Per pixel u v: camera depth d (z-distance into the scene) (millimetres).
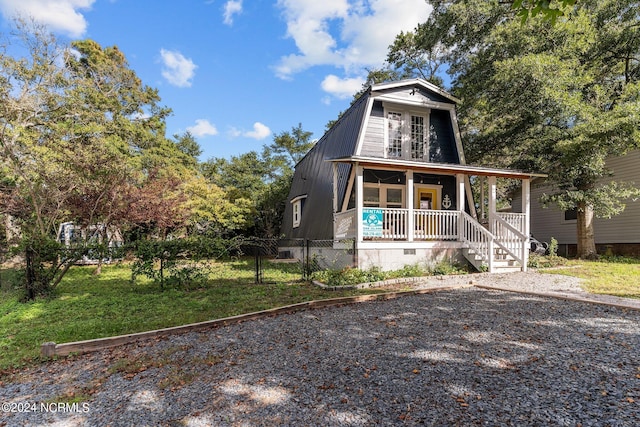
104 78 22094
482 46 14508
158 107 27188
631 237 13906
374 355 3973
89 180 10117
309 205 15961
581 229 13859
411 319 5402
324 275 9484
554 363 3564
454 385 3168
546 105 12055
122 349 4570
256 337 4816
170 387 3398
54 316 6172
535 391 2996
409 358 3844
